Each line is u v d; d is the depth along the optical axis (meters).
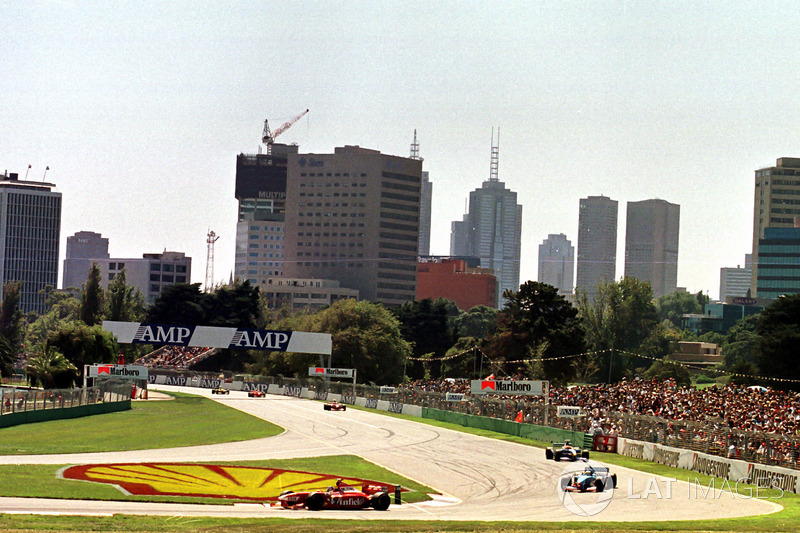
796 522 62.78
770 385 175.38
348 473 86.12
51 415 127.81
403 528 55.38
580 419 119.56
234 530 52.22
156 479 75.00
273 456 96.75
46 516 54.16
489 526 57.56
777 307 184.00
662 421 104.12
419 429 135.88
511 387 136.62
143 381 181.50
